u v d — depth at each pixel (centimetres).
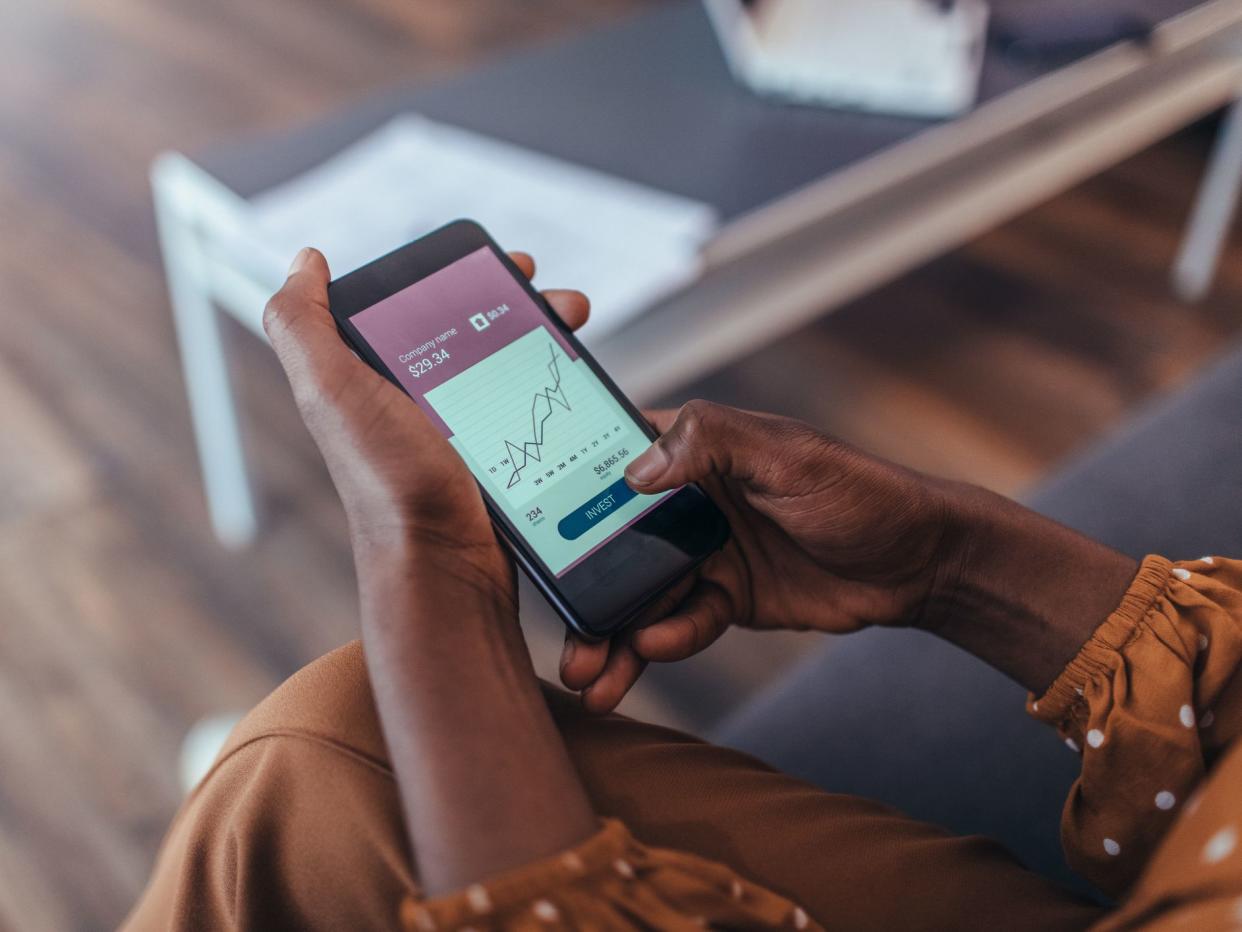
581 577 59
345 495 47
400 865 43
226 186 128
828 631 65
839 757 76
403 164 132
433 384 61
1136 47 149
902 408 181
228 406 151
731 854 49
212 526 163
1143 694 53
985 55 150
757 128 139
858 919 49
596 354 118
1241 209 227
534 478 61
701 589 65
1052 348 193
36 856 126
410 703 41
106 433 176
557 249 117
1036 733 74
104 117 250
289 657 148
